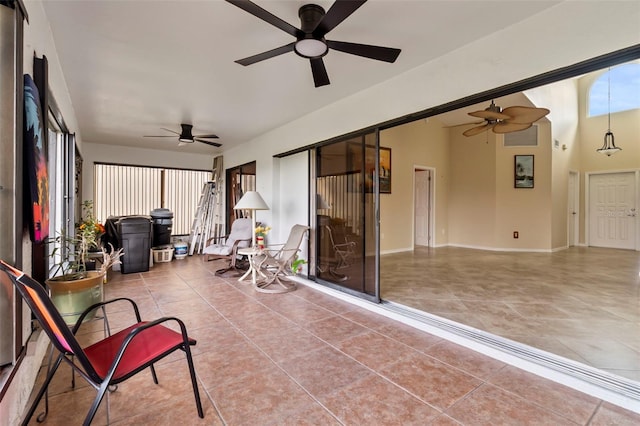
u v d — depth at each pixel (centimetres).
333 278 406
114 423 160
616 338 251
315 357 229
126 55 275
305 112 438
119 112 435
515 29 225
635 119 726
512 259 613
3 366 145
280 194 530
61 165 348
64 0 200
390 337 265
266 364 219
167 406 173
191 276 485
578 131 805
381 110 331
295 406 174
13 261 149
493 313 309
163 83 337
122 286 424
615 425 159
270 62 289
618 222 753
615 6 181
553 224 716
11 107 147
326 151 420
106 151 648
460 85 260
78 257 349
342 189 392
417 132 746
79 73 310
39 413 168
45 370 209
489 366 218
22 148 157
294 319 306
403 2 203
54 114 287
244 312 325
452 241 816
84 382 198
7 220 147
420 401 178
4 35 145
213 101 393
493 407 173
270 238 537
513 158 732
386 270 514
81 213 580
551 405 175
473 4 205
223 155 731
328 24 188
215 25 230
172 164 725
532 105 610
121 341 171
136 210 711
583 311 314
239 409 171
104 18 221
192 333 271
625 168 738
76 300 252
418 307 327
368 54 222
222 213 721
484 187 759
